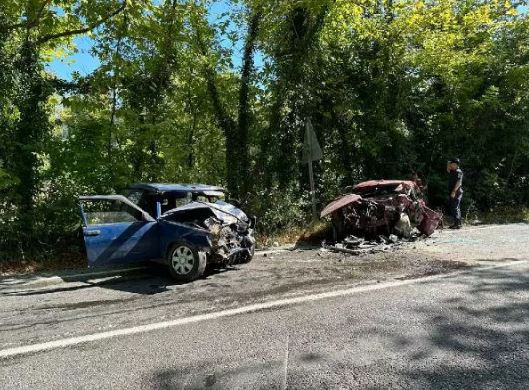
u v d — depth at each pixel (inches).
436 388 127.4
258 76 450.3
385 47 526.3
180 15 416.5
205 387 132.3
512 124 594.2
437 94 585.0
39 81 363.9
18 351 165.2
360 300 213.9
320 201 497.4
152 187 294.4
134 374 142.6
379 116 520.1
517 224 489.4
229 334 175.3
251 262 326.0
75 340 174.9
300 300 218.4
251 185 446.0
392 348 155.6
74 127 380.2
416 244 364.5
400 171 543.8
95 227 266.8
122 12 393.4
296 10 464.8
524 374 134.8
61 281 283.7
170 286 261.9
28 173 349.4
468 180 584.4
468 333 167.2
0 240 324.8
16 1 372.5
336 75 510.3
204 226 287.6
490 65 580.4
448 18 538.0
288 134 482.6
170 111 433.4
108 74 390.3
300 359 149.3
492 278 244.5
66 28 432.1
